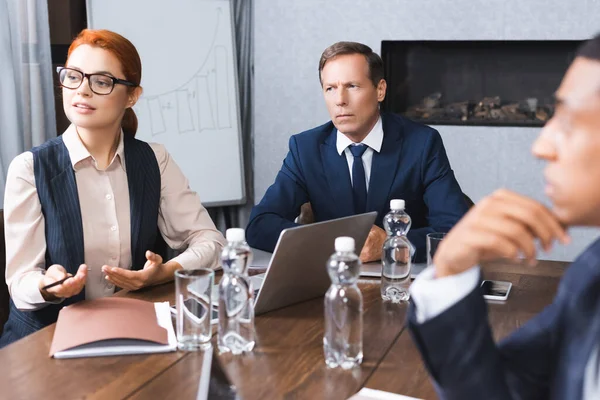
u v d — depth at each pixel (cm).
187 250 184
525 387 84
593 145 60
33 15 325
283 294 147
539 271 183
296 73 430
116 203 190
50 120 340
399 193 224
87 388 108
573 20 394
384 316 145
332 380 111
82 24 378
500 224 67
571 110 62
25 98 328
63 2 367
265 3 429
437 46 420
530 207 66
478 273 76
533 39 400
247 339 123
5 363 117
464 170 418
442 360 76
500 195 68
